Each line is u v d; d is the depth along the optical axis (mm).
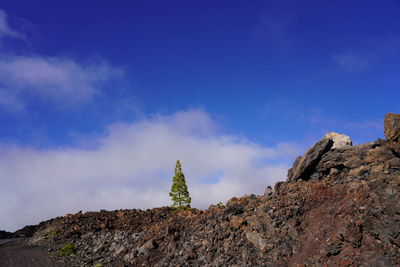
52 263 43281
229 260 26031
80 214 67625
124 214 65438
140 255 35812
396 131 29750
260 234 26375
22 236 84062
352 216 21391
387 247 18203
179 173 66625
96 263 39000
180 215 45781
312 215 25266
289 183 33250
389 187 20250
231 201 38125
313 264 20359
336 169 30438
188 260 29188
